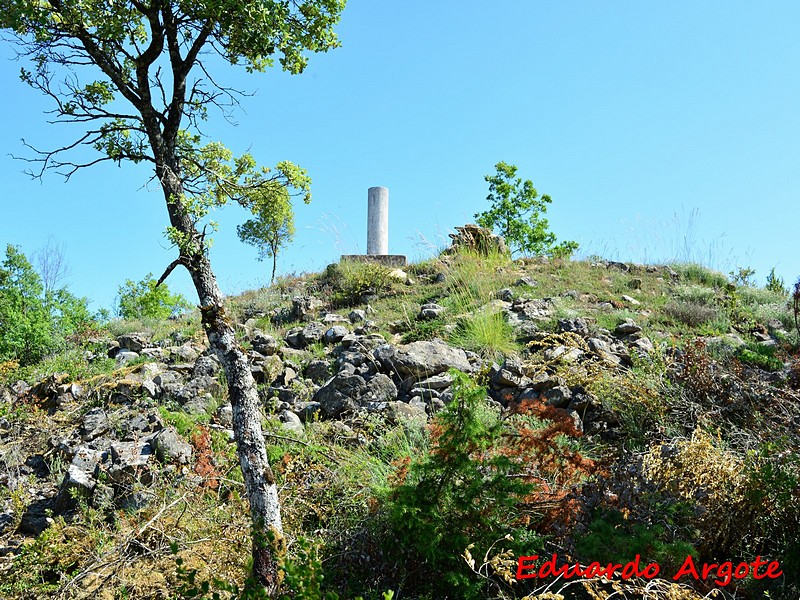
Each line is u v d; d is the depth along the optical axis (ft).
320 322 35.60
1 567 16.87
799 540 14.21
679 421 20.49
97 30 15.34
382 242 57.62
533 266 44.52
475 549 14.02
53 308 42.32
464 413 14.89
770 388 20.86
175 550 12.10
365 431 21.81
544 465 16.44
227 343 15.28
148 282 64.39
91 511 18.42
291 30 16.62
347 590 14.14
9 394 28.84
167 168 16.10
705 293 36.06
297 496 16.84
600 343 26.81
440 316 33.65
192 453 20.65
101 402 26.37
